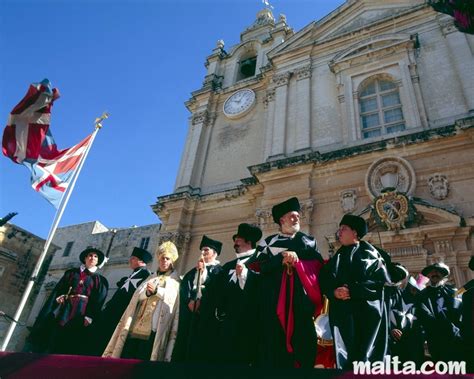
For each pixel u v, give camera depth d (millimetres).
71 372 2854
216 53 20891
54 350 6156
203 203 14773
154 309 5145
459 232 8883
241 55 20516
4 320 18797
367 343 3445
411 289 5758
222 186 15266
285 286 4039
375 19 15023
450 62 12141
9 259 19422
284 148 13758
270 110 15555
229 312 4465
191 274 5418
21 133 8742
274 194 12227
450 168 9906
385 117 12633
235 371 2646
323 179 11750
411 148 10633
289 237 4582
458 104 11234
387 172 10617
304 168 12055
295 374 2506
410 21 13875
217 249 5957
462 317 5051
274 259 4266
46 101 8922
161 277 5453
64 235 30234
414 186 10055
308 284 3945
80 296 6609
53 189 8742
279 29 19375
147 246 25578
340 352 3439
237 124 17000
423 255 8977
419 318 5410
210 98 18641
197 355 4434
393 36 13523
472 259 5844
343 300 3766
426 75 12383
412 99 12039
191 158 16625
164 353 4777
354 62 14094
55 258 28609
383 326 3637
